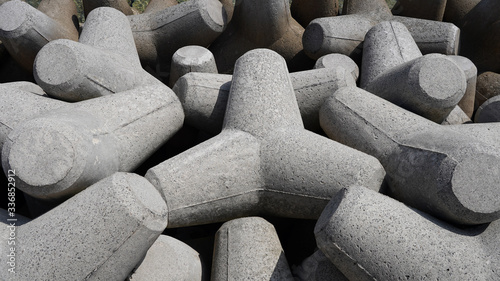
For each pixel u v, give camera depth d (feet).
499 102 12.20
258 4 14.82
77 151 8.03
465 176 7.51
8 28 13.17
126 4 17.21
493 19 15.49
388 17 15.99
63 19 15.97
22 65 14.14
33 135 7.97
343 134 10.27
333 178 8.75
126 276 7.61
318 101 11.55
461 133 8.70
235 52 15.94
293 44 15.92
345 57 14.28
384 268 7.06
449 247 7.16
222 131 10.14
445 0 15.97
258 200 9.48
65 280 7.02
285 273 8.18
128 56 13.05
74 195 8.22
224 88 11.72
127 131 9.73
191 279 8.12
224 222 9.64
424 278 6.88
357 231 7.14
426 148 8.45
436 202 7.79
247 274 7.94
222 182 9.04
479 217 7.50
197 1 14.74
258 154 9.40
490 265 7.11
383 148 9.43
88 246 7.08
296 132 9.68
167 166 8.87
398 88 10.98
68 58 10.45
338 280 7.82
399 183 8.79
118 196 7.23
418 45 14.90
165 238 8.45
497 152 7.55
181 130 12.29
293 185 9.07
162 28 15.03
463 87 10.55
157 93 10.77
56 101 10.32
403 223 7.29
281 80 10.64
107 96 10.35
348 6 16.97
